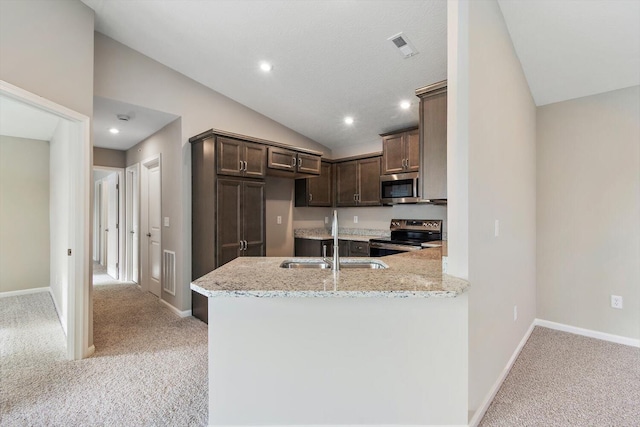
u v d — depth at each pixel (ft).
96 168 16.26
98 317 11.34
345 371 5.31
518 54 8.34
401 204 14.93
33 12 7.07
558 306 10.31
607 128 9.35
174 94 11.15
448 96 5.47
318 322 5.27
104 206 21.66
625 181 9.07
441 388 5.33
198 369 7.65
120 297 13.85
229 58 10.14
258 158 11.76
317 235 16.63
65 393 6.64
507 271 7.54
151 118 11.57
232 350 5.29
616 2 6.50
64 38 7.68
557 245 10.31
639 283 8.90
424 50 8.72
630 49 7.66
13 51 6.70
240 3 7.82
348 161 15.78
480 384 5.92
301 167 13.34
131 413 5.99
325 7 7.66
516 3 6.89
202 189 11.12
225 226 10.73
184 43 9.68
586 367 7.76
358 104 12.19
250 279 5.23
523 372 7.52
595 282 9.61
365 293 4.58
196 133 11.71
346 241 14.92
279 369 5.30
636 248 8.94
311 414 5.34
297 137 15.30
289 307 5.25
